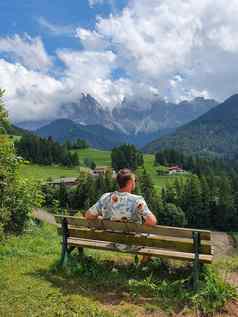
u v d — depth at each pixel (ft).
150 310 7.95
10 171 15.40
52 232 16.65
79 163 247.29
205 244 8.87
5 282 9.09
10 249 12.03
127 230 9.63
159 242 9.34
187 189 145.59
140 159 247.50
